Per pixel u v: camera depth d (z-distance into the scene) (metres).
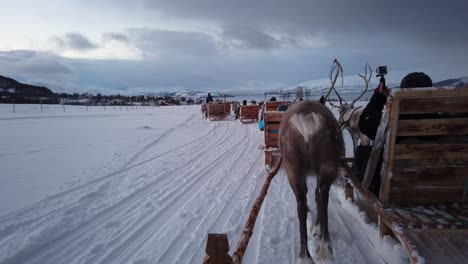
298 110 3.64
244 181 7.09
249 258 3.93
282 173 7.59
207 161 9.12
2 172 7.72
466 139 3.19
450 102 3.11
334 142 3.52
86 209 5.49
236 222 4.93
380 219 3.54
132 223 4.98
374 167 3.77
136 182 7.04
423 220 2.97
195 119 25.11
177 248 4.21
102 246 4.28
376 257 3.71
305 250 3.40
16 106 46.75
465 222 2.91
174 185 6.86
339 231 4.40
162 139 13.56
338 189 5.55
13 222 4.89
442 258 3.52
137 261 3.90
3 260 3.85
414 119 3.28
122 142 12.38
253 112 21.38
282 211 5.28
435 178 3.29
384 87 4.41
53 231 4.62
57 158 9.33
